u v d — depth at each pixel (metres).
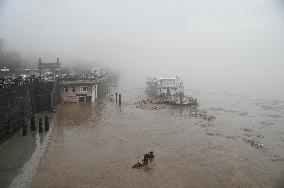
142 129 62.84
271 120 74.31
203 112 84.75
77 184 36.06
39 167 40.56
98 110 82.94
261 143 53.62
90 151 47.88
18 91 57.47
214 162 44.00
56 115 74.19
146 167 41.81
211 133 60.25
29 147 48.06
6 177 37.00
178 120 72.69
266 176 39.09
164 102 99.25
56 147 49.19
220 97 124.19
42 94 75.38
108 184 36.31
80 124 65.88
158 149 49.62
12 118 53.53
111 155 46.28
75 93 93.56
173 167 41.94
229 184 36.81
